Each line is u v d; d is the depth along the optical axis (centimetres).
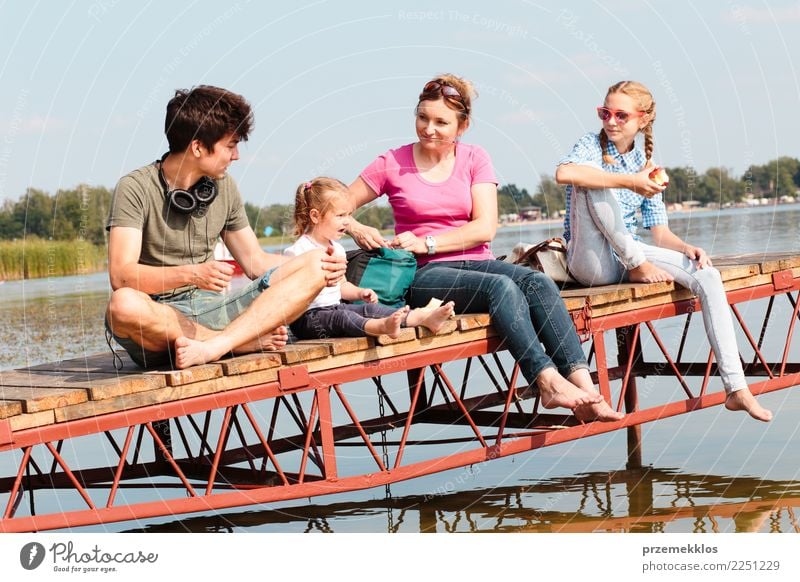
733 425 1648
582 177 1385
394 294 1330
